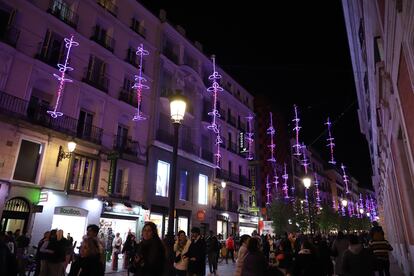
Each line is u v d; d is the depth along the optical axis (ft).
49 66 60.70
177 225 84.17
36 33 60.54
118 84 75.77
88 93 67.97
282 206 119.75
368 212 308.81
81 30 69.46
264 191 146.41
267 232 120.78
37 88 59.93
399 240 55.47
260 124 156.76
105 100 71.36
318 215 129.29
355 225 189.98
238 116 130.93
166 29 92.73
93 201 63.46
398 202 42.83
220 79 121.19
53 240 27.71
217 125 110.63
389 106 25.22
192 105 99.66
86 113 68.08
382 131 36.70
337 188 266.16
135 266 16.15
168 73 91.56
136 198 73.67
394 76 19.81
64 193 58.75
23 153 55.01
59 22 64.23
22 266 38.14
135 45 83.30
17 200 53.01
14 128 53.78
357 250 19.38
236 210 112.68
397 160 29.81
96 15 73.56
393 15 15.89
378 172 75.72
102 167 66.95
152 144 79.66
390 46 18.76
